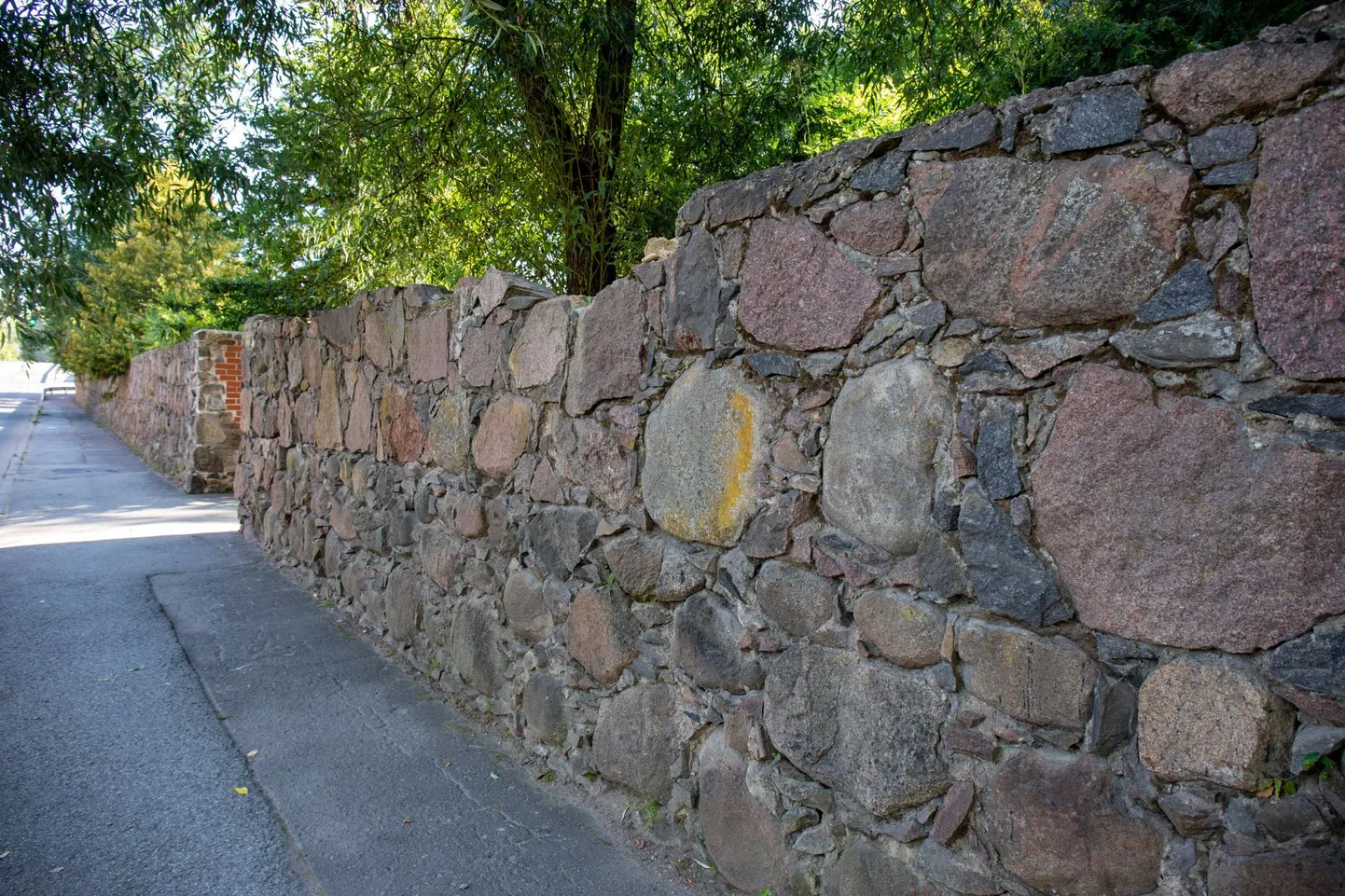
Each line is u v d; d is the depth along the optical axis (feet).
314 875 9.14
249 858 9.48
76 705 13.78
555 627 11.59
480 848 9.65
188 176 20.47
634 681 10.19
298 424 22.36
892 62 20.74
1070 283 5.97
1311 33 5.02
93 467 52.24
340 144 20.83
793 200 7.98
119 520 32.14
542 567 11.85
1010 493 6.33
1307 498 4.96
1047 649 6.12
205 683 14.83
